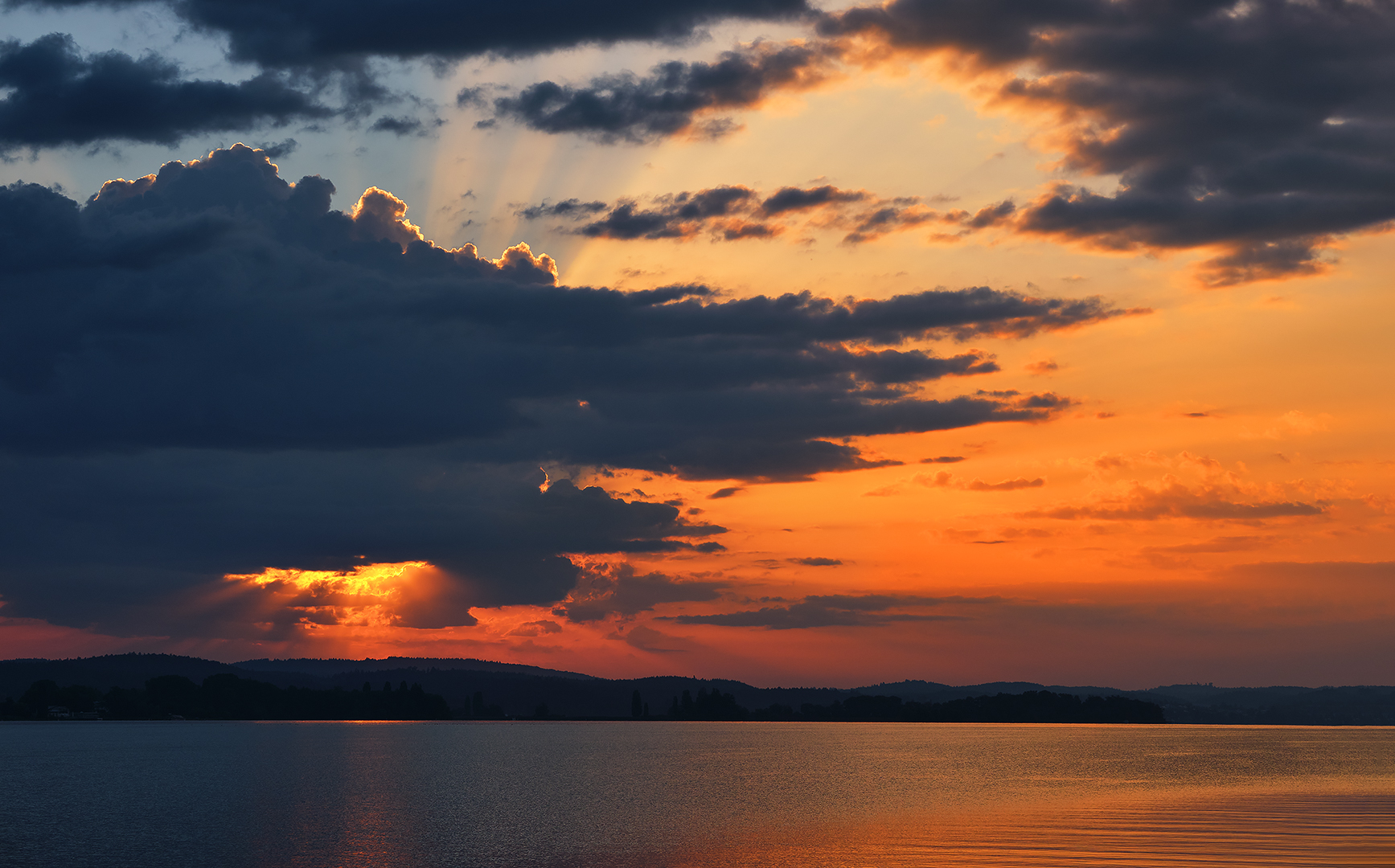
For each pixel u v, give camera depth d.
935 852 70.81
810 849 74.94
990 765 185.38
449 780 154.88
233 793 131.38
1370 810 91.88
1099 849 69.56
